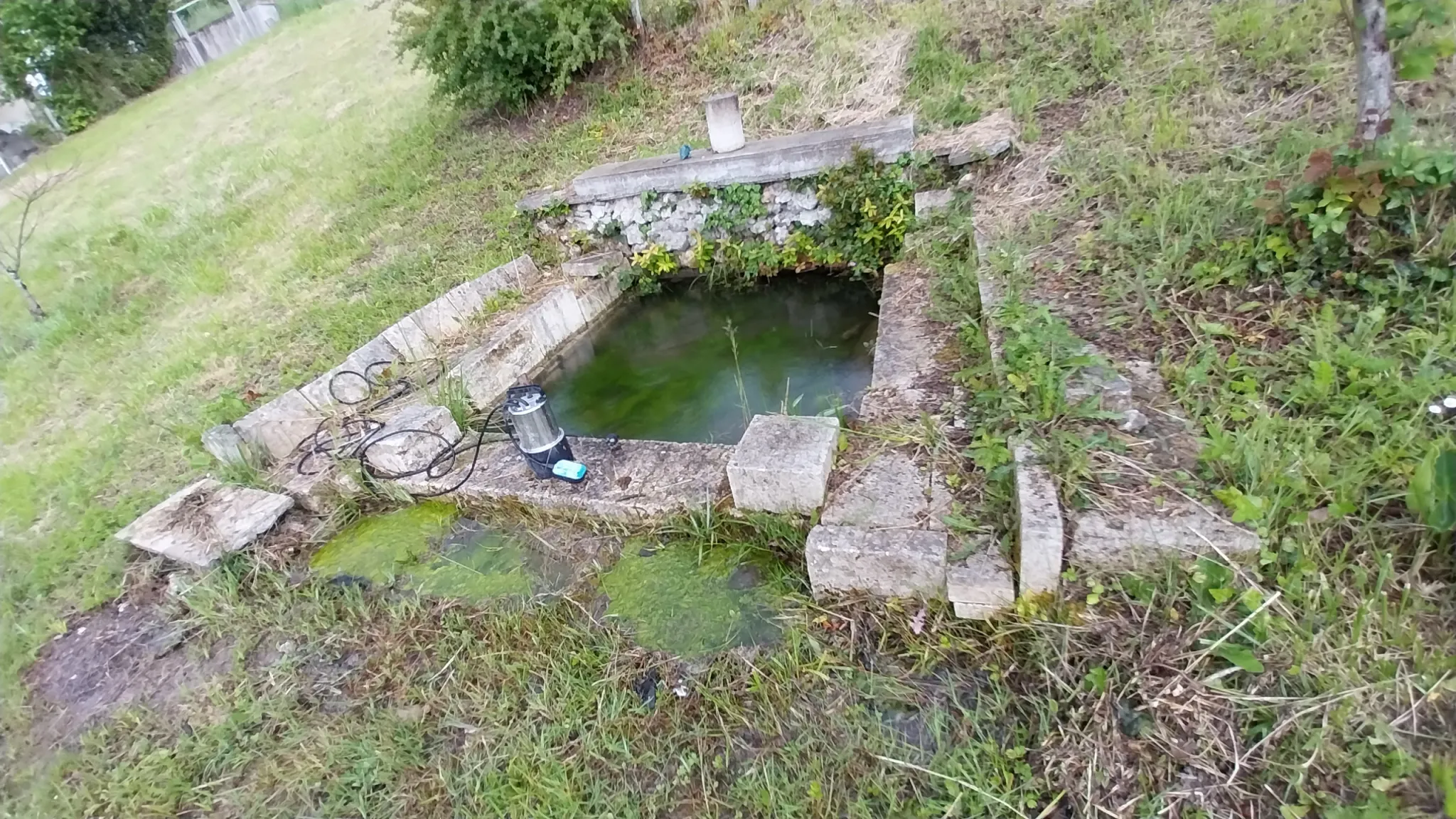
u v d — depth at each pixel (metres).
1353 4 2.62
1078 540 2.13
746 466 2.71
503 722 2.42
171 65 19.08
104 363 6.13
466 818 2.17
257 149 10.15
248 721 2.64
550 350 5.19
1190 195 3.42
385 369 4.55
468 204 6.66
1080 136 4.50
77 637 3.28
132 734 2.72
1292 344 2.56
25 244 9.66
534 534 3.22
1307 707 1.73
